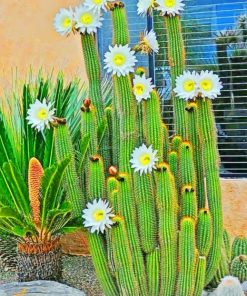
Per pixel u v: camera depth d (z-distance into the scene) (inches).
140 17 234.8
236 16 233.0
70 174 156.6
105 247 155.6
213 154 155.9
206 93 151.8
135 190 149.0
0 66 252.7
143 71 155.7
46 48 248.4
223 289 162.6
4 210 166.6
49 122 160.2
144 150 148.6
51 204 170.1
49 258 185.5
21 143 194.7
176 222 149.8
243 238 189.3
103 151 160.4
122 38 153.2
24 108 194.7
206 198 160.2
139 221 149.5
